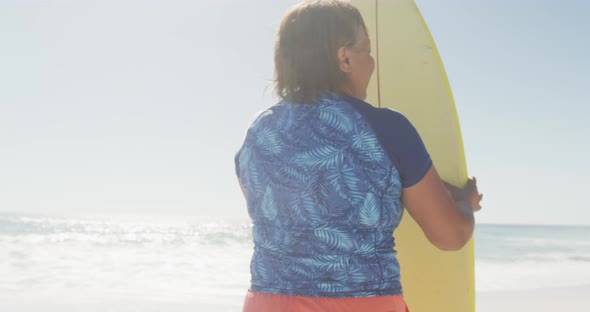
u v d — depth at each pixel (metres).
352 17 1.33
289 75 1.32
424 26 2.13
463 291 1.90
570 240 25.91
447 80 2.05
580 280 12.48
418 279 1.95
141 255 14.57
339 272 1.18
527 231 33.72
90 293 8.46
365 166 1.20
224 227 33.38
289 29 1.33
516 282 12.12
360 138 1.22
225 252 15.85
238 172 1.42
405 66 2.12
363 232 1.20
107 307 7.20
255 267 1.28
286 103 1.32
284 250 1.23
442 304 1.92
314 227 1.21
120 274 11.05
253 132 1.34
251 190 1.31
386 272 1.21
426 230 1.31
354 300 1.17
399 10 2.17
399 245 1.98
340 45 1.30
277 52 1.35
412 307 1.95
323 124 1.25
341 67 1.31
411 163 1.22
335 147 1.22
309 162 1.23
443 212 1.26
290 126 1.28
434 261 1.94
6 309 6.97
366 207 1.19
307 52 1.30
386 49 2.16
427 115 2.05
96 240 18.64
